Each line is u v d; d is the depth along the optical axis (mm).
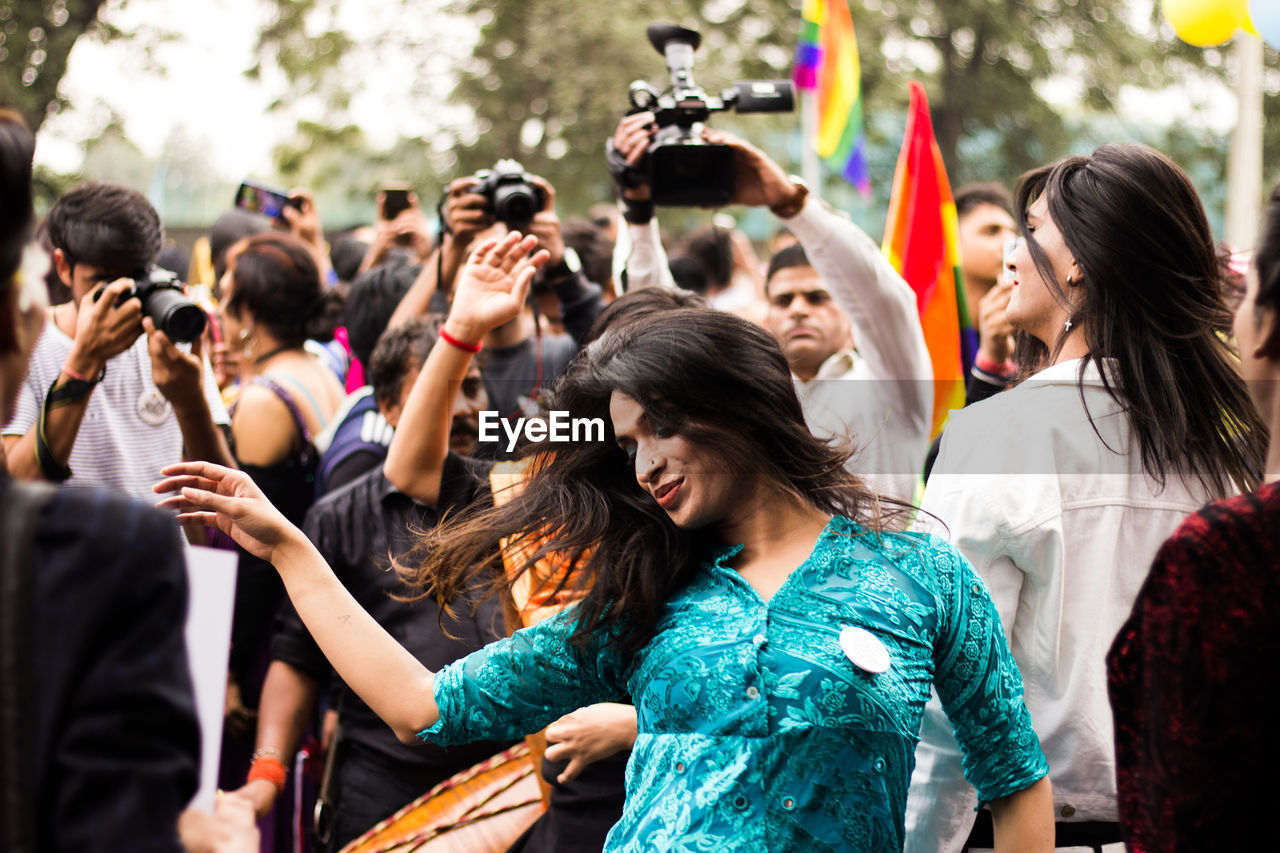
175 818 1179
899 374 3021
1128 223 2049
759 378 1719
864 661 1599
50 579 1187
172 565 1243
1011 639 2078
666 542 1778
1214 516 1347
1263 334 1412
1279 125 17953
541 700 1783
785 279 3613
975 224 3691
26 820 1131
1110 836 2076
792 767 1590
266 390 3422
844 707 1600
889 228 3436
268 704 2719
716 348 1709
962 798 2014
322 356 4535
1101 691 2047
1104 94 19078
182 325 2689
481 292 2547
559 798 2434
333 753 2781
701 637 1677
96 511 1223
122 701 1170
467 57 17703
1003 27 18062
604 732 2318
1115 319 2072
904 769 1638
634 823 1658
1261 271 1403
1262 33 2514
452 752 2727
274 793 2635
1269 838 1315
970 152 18828
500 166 3395
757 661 1630
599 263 4730
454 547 1954
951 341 3350
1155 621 1370
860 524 1774
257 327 3648
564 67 16688
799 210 3062
